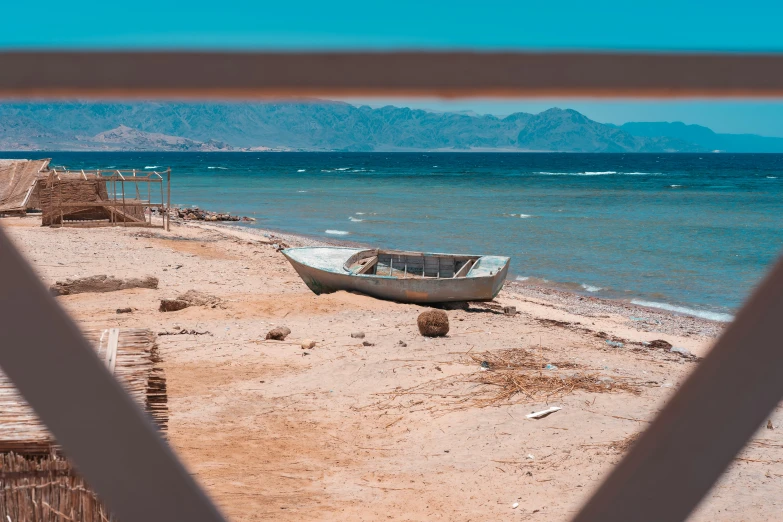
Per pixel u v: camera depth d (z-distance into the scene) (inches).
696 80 28.8
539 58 27.7
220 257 878.4
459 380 374.0
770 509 232.5
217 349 439.5
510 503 241.9
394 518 231.1
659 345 508.1
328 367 401.1
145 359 229.6
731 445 32.9
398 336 474.6
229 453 282.7
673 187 2888.8
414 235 1330.0
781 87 29.3
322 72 26.8
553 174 4106.8
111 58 26.3
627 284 875.4
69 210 1123.3
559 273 947.3
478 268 647.8
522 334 496.4
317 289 646.5
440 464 275.7
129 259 800.3
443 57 27.3
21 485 159.2
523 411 328.5
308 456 283.6
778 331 32.0
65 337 30.9
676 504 33.5
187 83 26.5
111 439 32.0
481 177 3742.6
